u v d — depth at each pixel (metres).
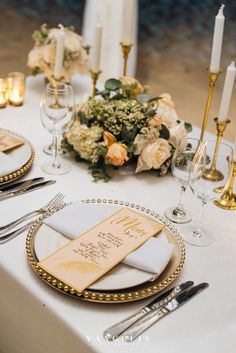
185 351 0.92
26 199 1.34
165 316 0.99
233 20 6.55
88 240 1.10
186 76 4.89
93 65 1.81
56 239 1.12
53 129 1.47
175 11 6.86
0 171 1.35
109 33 3.66
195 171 1.15
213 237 1.25
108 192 1.42
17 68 4.76
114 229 1.14
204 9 6.95
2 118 1.81
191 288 1.06
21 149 1.50
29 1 6.89
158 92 4.46
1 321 1.19
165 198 1.41
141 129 1.43
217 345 0.94
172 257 1.11
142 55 5.38
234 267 1.15
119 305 1.01
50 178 1.45
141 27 6.31
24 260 1.11
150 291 1.00
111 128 1.45
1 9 6.52
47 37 1.98
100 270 1.02
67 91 1.42
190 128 1.61
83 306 1.00
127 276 1.03
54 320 0.99
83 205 1.23
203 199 1.19
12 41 5.48
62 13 6.60
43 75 2.26
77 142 1.46
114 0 3.56
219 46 1.46
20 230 1.19
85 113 1.52
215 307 1.03
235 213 1.37
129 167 1.55
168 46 5.74
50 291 1.03
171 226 1.22
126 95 1.59
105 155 1.43
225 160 1.18
